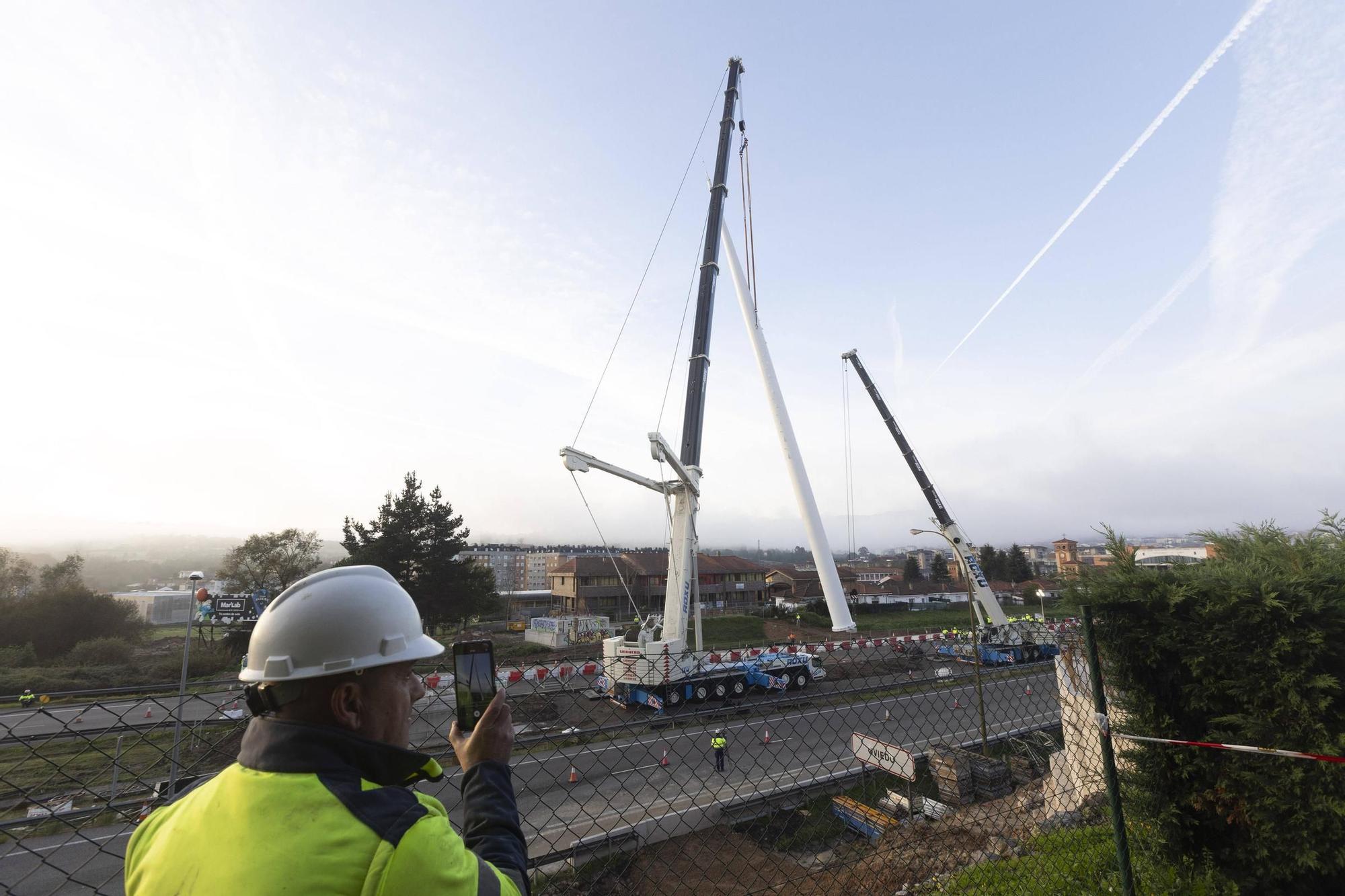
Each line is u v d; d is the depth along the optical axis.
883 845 7.66
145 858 1.13
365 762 1.17
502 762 1.51
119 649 32.03
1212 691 3.71
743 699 18.75
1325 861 3.30
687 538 20.06
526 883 1.31
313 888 0.91
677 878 6.77
